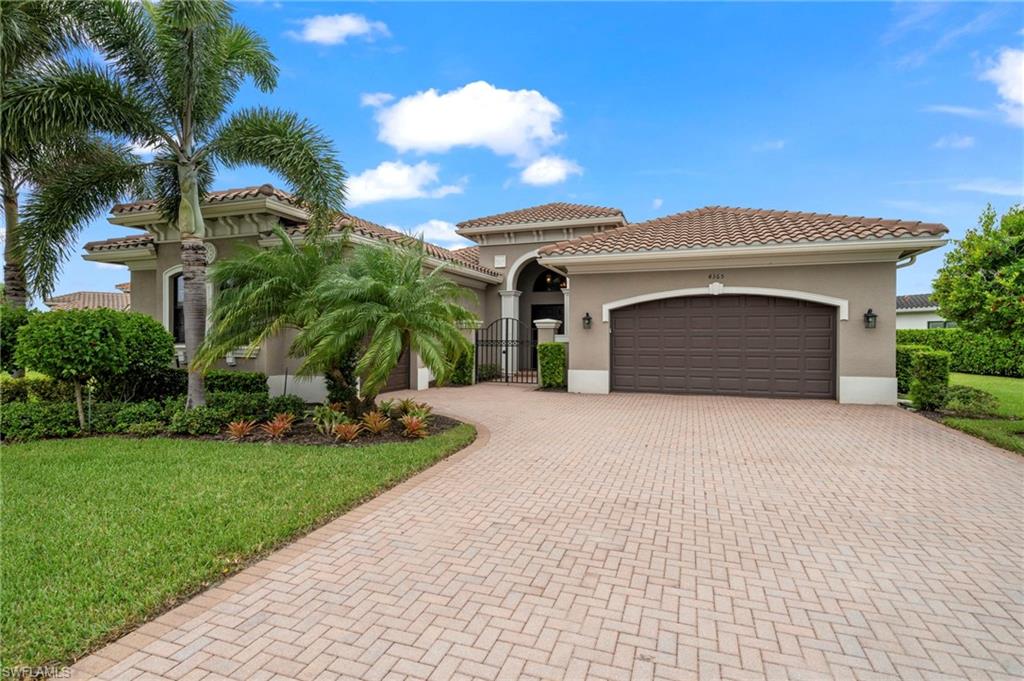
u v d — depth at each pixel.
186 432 9.50
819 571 4.21
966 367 21.77
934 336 22.97
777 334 14.30
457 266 18.80
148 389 12.45
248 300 9.26
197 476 6.67
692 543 4.77
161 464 7.27
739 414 11.80
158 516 5.26
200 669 3.00
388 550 4.62
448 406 13.35
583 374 15.97
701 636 3.33
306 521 5.15
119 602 3.65
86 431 9.59
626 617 3.54
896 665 3.04
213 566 4.20
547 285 25.02
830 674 2.96
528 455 8.13
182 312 15.00
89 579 3.96
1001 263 9.07
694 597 3.80
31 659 3.05
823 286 13.62
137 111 9.77
